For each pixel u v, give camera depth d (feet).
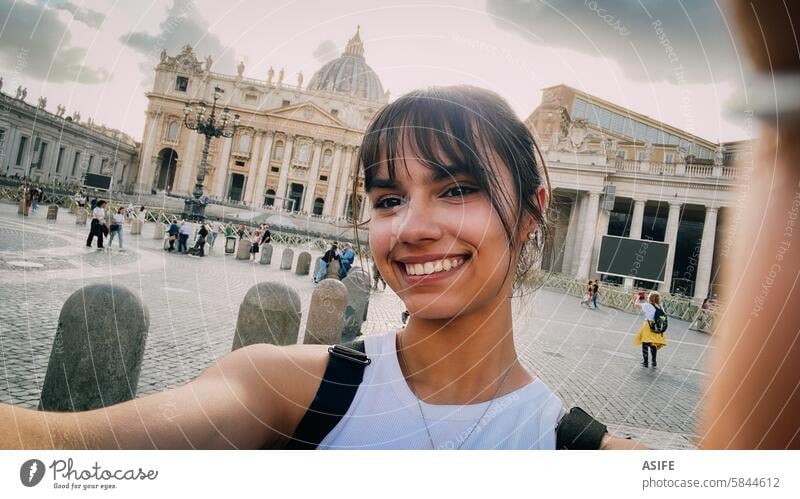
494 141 1.33
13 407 1.16
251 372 1.46
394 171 1.33
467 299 1.34
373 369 1.59
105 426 1.18
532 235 1.71
